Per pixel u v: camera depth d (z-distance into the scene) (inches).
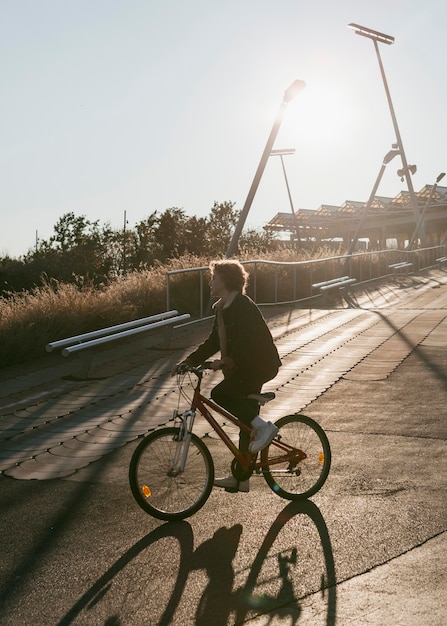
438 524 198.1
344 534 193.6
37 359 494.0
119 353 501.4
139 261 1263.5
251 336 208.8
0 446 293.4
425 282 1101.7
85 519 210.8
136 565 177.9
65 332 525.7
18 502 226.8
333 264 1041.5
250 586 165.3
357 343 505.4
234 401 214.8
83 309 551.8
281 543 189.5
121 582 168.9
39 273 1114.1
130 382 408.2
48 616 153.9
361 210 2684.5
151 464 208.8
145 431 308.8
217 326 215.9
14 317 517.0
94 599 161.0
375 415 319.0
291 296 882.1
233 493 230.7
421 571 169.0
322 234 2319.1
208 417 218.4
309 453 225.0
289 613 152.2
